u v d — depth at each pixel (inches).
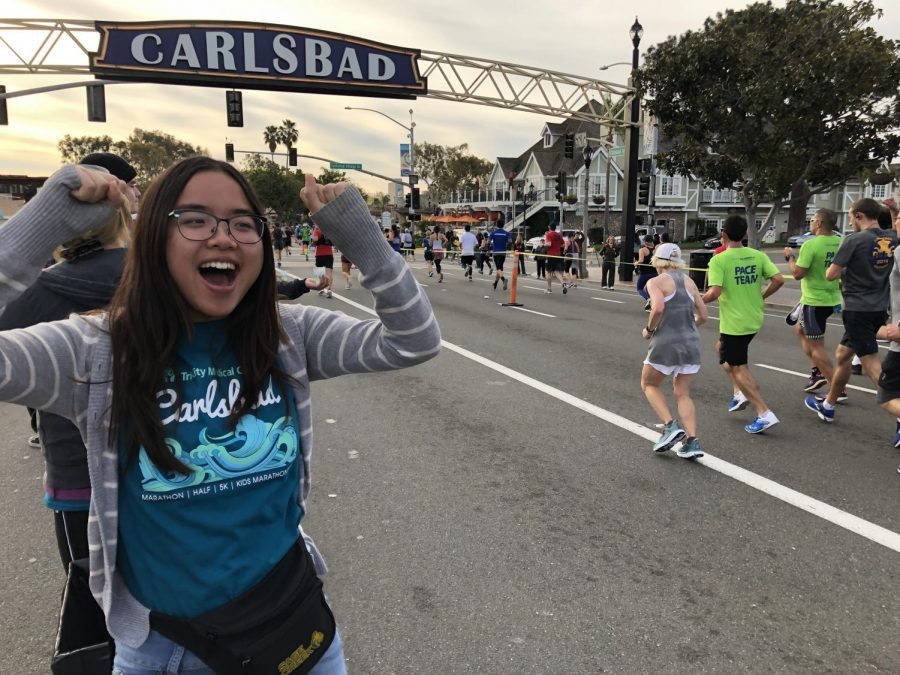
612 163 2130.9
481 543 137.3
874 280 208.8
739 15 718.5
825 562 130.6
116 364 49.0
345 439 204.4
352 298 553.3
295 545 57.4
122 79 698.8
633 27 817.5
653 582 123.1
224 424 51.3
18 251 46.6
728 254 204.2
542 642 105.1
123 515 50.4
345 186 54.8
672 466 181.9
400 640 105.1
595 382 281.3
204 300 49.9
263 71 721.6
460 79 790.5
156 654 51.7
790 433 211.9
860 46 598.5
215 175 50.9
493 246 682.8
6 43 684.1
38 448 194.2
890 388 186.1
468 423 221.5
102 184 49.6
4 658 100.7
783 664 100.5
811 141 639.8
